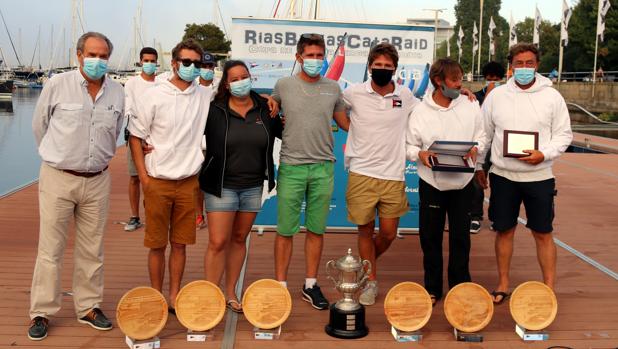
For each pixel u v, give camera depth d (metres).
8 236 6.22
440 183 4.27
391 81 4.42
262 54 6.02
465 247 4.39
